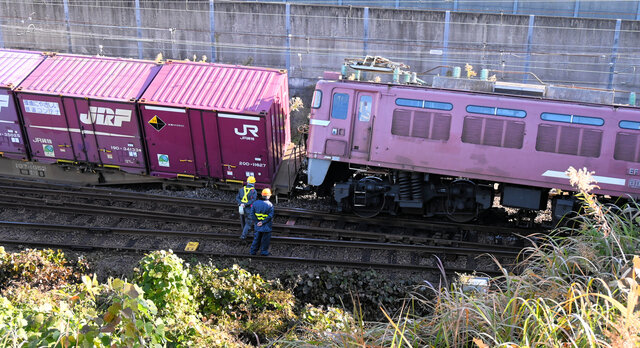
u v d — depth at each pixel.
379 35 21.47
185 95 12.33
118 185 14.22
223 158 12.55
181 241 10.86
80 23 22.62
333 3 25.86
